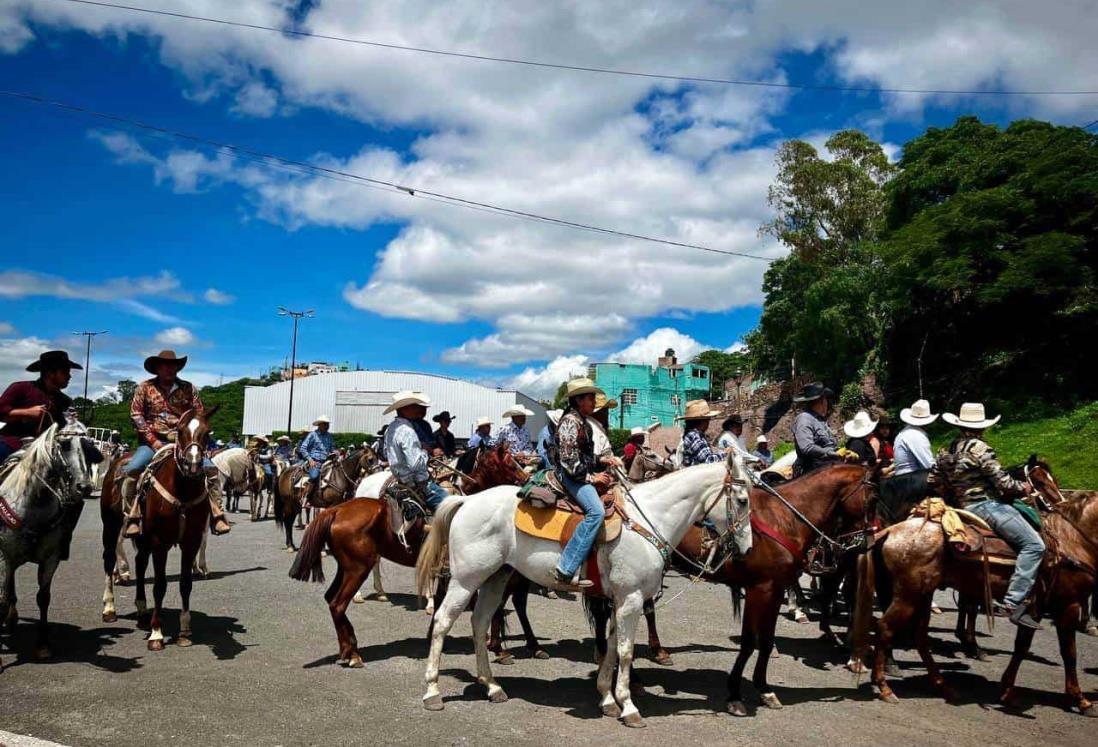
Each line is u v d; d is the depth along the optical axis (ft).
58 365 24.11
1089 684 22.85
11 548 21.16
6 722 16.66
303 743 16.19
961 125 95.96
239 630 26.12
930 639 28.35
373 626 27.45
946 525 20.79
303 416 174.91
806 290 118.73
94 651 22.93
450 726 17.60
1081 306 75.05
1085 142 80.38
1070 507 21.86
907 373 99.14
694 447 29.37
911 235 85.97
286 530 48.73
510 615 29.91
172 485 23.31
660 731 17.75
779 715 19.25
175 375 25.96
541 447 27.30
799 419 27.86
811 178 121.39
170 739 16.07
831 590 27.25
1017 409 77.97
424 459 23.40
